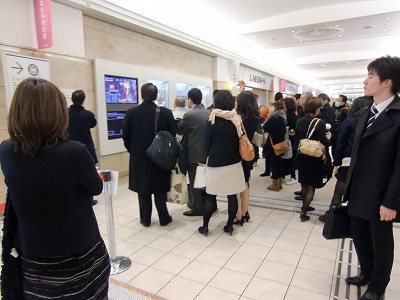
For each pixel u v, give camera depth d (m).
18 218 1.15
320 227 3.20
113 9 4.80
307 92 4.47
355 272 2.32
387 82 1.70
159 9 5.84
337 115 5.57
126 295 2.04
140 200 3.16
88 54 4.85
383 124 1.69
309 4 6.32
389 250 1.78
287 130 4.33
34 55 3.94
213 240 2.90
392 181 1.64
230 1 6.31
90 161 1.18
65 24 4.32
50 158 1.07
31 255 1.15
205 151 2.90
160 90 6.32
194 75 7.84
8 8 3.67
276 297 2.03
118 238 2.94
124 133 3.07
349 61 12.98
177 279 2.25
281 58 13.47
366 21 6.40
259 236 2.98
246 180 3.20
